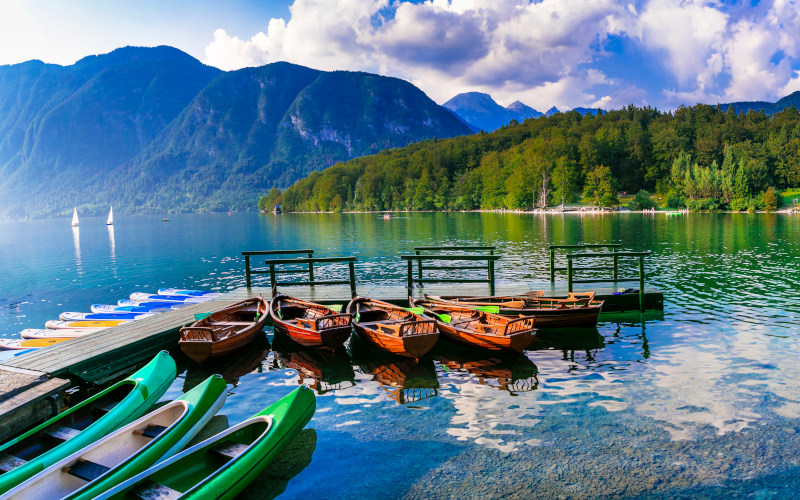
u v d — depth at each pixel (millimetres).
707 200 132375
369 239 68375
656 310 19531
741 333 15953
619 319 18406
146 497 6398
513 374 13008
